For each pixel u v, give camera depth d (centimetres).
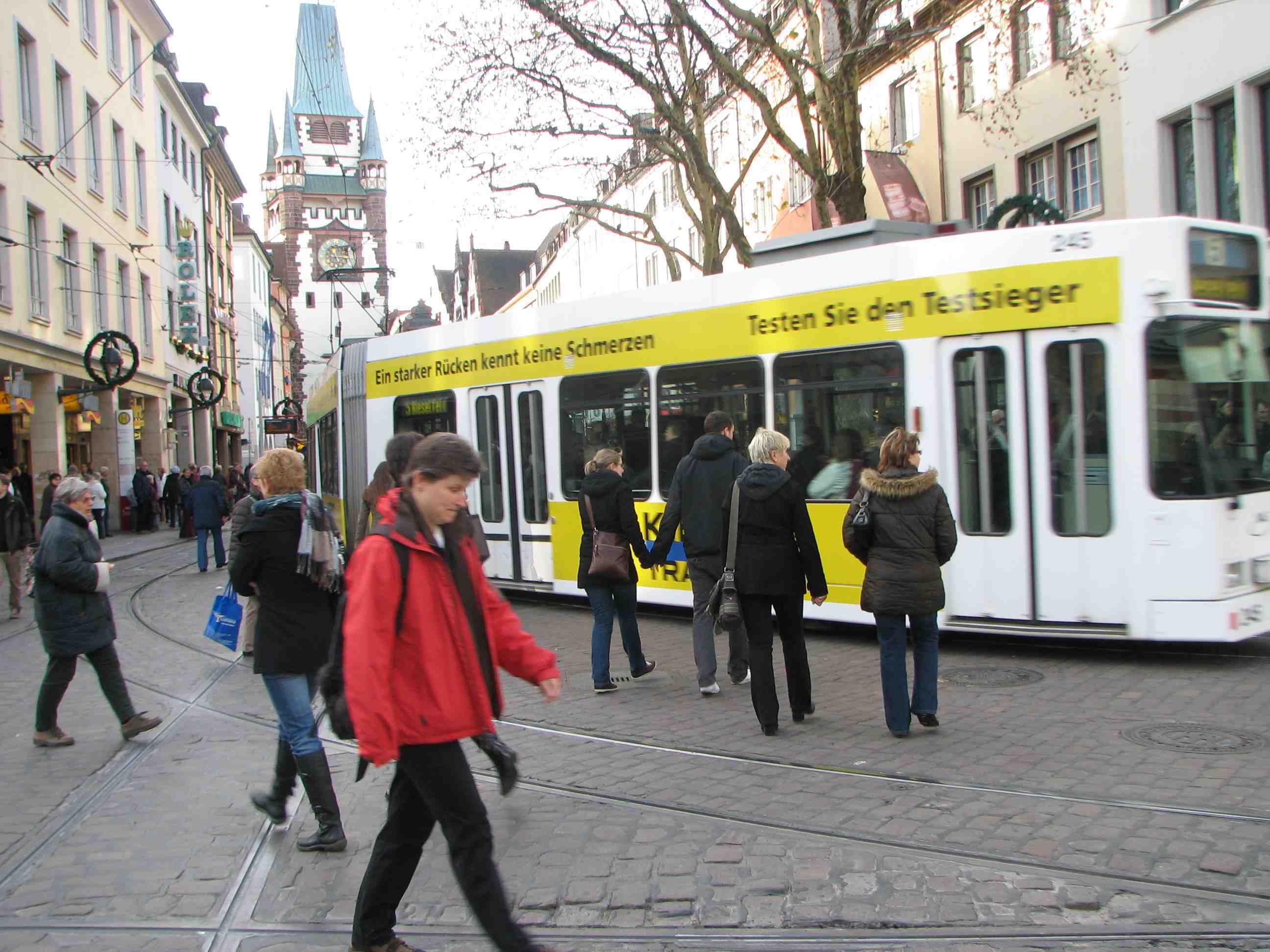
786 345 973
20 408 2272
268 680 501
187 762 657
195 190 4388
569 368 1180
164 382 3647
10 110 2373
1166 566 793
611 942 397
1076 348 823
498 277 9969
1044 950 380
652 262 4269
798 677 687
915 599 630
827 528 944
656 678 858
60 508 690
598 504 809
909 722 656
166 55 3653
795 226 2494
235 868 479
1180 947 379
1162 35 1694
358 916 371
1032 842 474
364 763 341
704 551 777
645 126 1736
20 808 571
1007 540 849
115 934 415
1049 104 1975
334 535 507
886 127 2505
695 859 470
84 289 2856
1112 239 814
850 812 523
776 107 1798
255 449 6638
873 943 390
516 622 370
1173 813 501
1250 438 831
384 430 1448
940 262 878
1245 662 812
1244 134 1555
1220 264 822
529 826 523
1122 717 672
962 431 867
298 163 10200
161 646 1103
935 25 1556
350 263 10331
